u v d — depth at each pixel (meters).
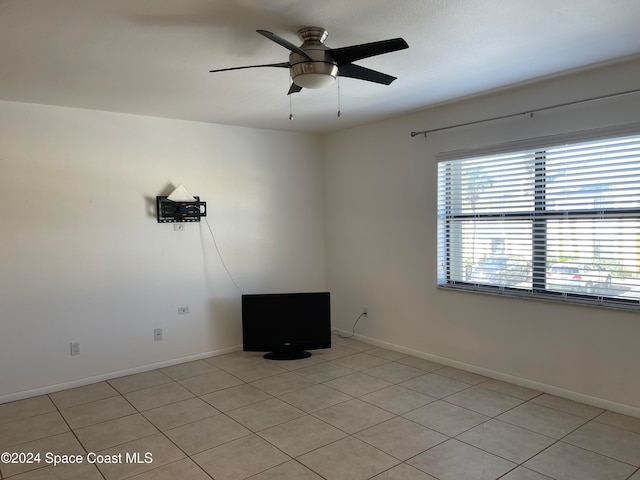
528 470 2.49
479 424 3.05
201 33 2.37
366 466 2.55
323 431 2.98
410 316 4.58
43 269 3.74
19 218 3.63
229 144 4.77
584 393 3.33
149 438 2.94
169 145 4.38
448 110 4.10
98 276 4.00
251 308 4.48
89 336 3.96
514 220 3.71
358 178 5.06
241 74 3.03
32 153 3.69
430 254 4.35
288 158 5.23
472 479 2.42
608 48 2.74
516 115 3.59
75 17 2.15
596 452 2.67
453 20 2.29
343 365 4.32
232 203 4.81
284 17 2.21
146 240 4.26
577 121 3.27
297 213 5.32
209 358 4.63
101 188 4.01
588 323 3.29
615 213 3.13
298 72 2.36
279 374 4.10
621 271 3.12
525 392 3.58
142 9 2.08
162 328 4.36
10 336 3.61
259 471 2.52
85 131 3.92
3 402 3.57
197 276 4.58
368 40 2.54
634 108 2.99
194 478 2.46
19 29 2.27
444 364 4.29
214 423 3.13
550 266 3.50
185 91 3.42
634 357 3.07
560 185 3.41
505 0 2.08
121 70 2.92
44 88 3.27
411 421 3.11
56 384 3.81
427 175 4.32
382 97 3.76
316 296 4.52
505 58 2.88
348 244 5.25
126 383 3.96
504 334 3.81
